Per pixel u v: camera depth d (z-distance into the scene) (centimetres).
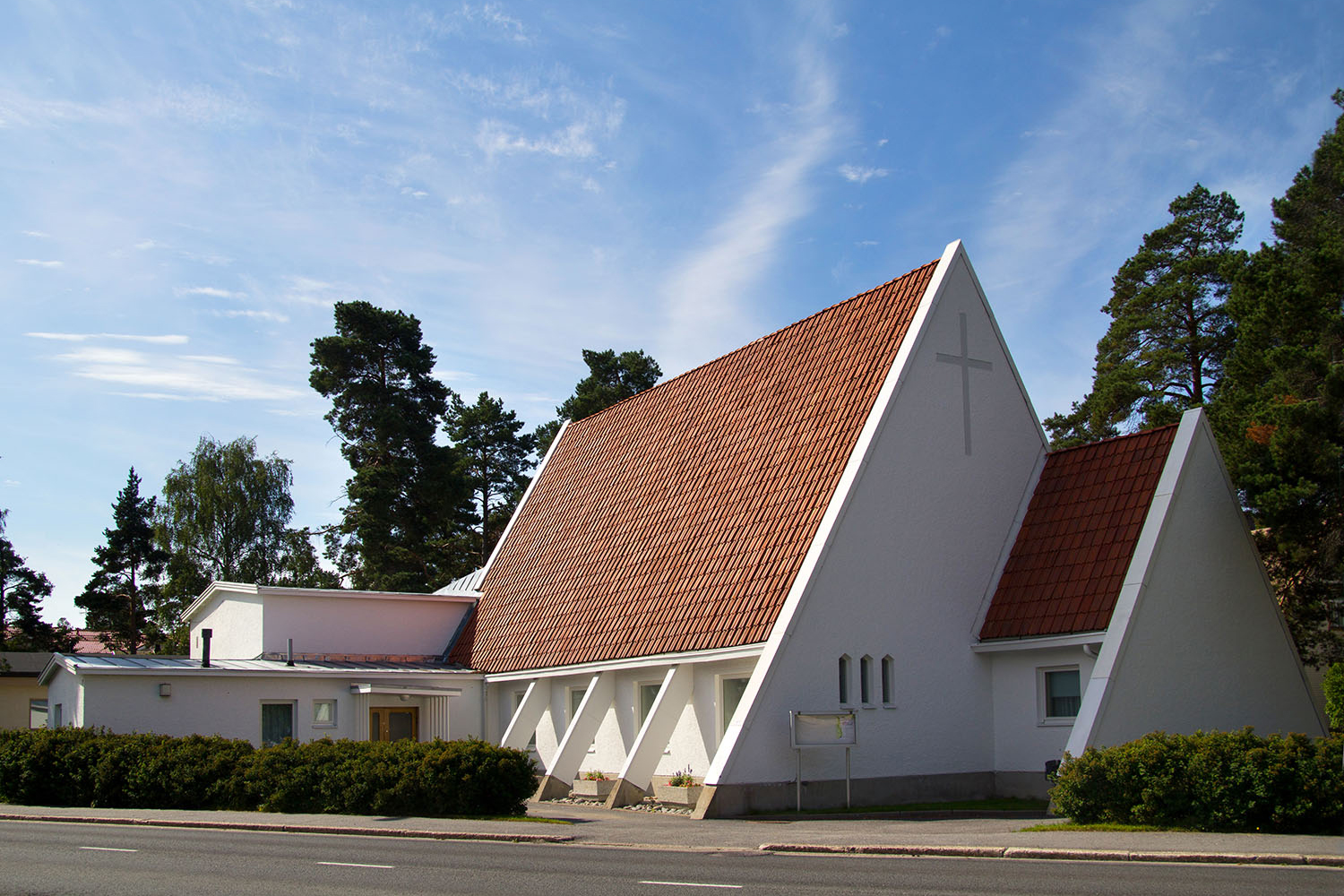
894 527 2800
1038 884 1273
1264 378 4047
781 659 2564
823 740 2500
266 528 7225
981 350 3052
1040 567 2867
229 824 2155
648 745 2800
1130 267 5606
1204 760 1880
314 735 3462
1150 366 5178
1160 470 2762
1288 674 2819
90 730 2888
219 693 3325
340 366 6731
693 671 2900
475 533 7394
